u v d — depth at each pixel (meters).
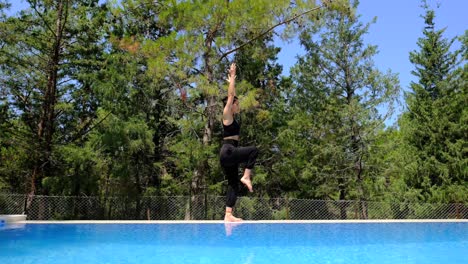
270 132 19.03
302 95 20.92
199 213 13.33
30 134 15.91
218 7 14.09
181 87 15.00
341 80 20.53
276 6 14.26
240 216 13.74
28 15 16.97
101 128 15.40
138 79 16.41
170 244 5.31
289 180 19.06
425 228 8.69
